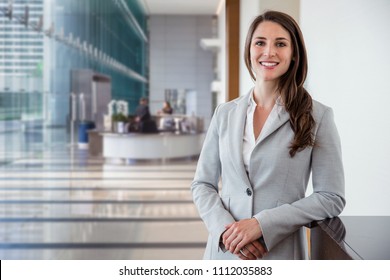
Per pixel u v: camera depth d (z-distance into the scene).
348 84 2.47
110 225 5.07
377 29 2.04
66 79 14.64
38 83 13.20
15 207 5.98
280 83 1.51
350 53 2.44
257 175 1.48
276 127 1.46
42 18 12.41
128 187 7.50
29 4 11.80
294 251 1.47
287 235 1.41
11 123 11.95
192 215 5.55
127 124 11.18
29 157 12.02
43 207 5.98
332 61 2.79
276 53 1.46
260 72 1.49
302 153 1.44
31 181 8.06
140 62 20.89
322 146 1.44
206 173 1.66
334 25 2.73
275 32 1.46
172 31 20.61
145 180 8.24
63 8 13.74
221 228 1.47
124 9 18.11
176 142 11.41
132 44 20.72
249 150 1.51
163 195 6.83
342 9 2.57
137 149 10.92
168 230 4.86
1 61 11.55
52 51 13.71
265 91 1.53
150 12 19.83
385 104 1.95
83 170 9.56
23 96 12.52
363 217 1.46
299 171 1.45
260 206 1.47
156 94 21.05
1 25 11.47
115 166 10.27
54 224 5.11
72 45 14.52
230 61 7.40
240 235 1.39
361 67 2.26
